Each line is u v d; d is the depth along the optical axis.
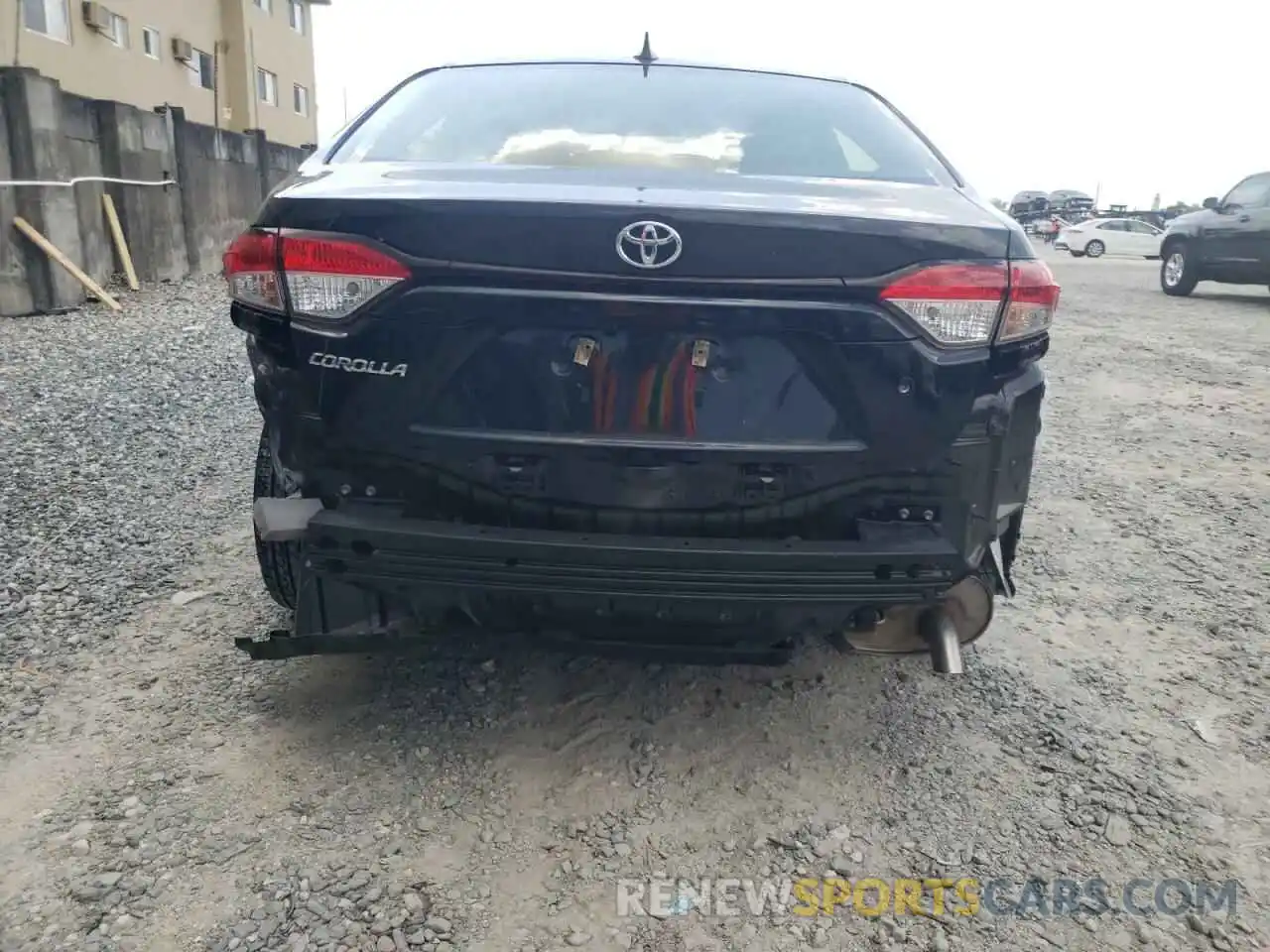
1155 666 3.43
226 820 2.50
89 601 3.68
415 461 2.37
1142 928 2.24
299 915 2.20
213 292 12.50
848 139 3.04
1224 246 13.89
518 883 2.33
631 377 2.32
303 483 2.45
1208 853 2.49
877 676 3.31
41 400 6.58
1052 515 4.92
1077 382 8.06
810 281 2.26
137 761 2.73
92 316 10.04
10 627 3.46
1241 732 3.04
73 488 4.91
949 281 2.28
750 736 2.94
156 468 5.27
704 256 2.24
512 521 2.39
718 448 2.33
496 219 2.24
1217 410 7.15
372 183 2.46
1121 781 2.77
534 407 2.34
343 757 2.77
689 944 2.17
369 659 3.30
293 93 31.98
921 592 2.37
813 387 2.33
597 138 2.91
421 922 2.20
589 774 2.73
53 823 2.47
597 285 2.26
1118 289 16.50
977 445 2.39
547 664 3.31
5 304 9.64
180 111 13.59
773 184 2.60
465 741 2.87
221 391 7.09
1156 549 4.49
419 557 2.32
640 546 2.28
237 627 3.50
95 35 20.09
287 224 2.32
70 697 3.04
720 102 3.15
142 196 12.52
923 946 2.18
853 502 2.39
